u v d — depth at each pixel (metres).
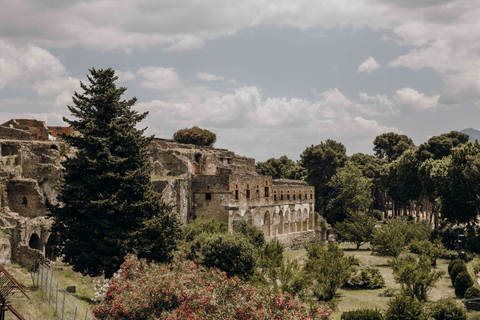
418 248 89.19
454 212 90.44
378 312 47.25
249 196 86.38
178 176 79.50
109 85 53.25
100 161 49.59
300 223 106.94
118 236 48.31
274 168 156.50
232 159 105.19
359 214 105.56
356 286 67.69
